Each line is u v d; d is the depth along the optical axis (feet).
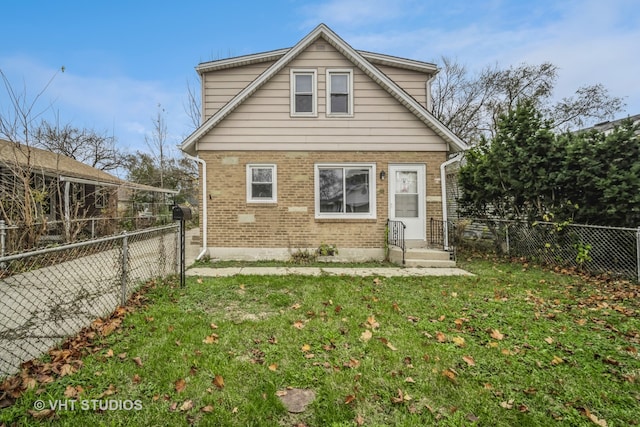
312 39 27.71
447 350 10.53
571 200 24.02
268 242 27.81
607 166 21.76
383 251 27.96
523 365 9.67
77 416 7.15
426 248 27.66
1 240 21.52
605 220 21.97
